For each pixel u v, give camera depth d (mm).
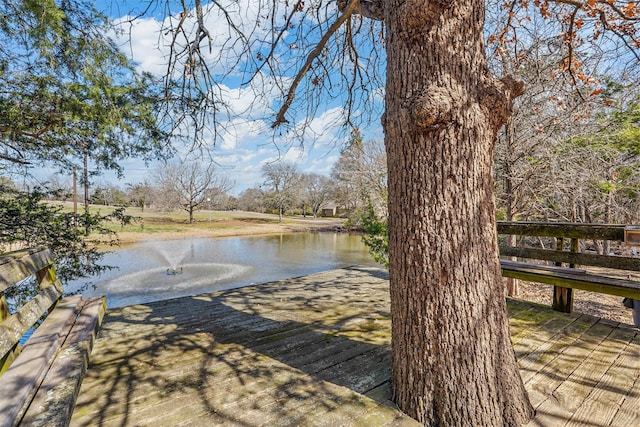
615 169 6781
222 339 2637
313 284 4535
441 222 1589
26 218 5395
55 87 4281
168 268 12875
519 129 6387
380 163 11562
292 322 3021
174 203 29203
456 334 1575
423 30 1589
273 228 28328
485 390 1567
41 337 2123
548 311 3277
